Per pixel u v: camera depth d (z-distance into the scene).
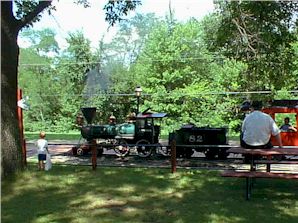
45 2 10.27
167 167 11.41
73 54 46.72
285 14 11.84
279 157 11.33
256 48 12.85
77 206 6.82
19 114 11.30
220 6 12.84
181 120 34.09
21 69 47.12
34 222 5.90
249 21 12.17
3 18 9.63
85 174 9.88
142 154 16.59
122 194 7.68
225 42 13.44
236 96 31.64
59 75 45.06
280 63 13.90
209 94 33.47
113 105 41.19
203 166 12.20
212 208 6.52
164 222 5.81
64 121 42.19
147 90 36.09
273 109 18.02
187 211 6.38
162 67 36.50
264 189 7.96
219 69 34.41
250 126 8.04
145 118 17.00
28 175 9.54
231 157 16.28
